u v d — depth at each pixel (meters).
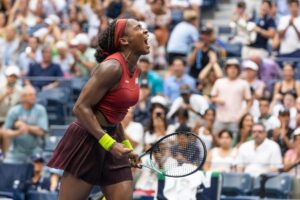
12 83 22.98
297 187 17.28
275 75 22.67
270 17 24.73
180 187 15.11
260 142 18.17
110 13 27.44
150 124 19.25
